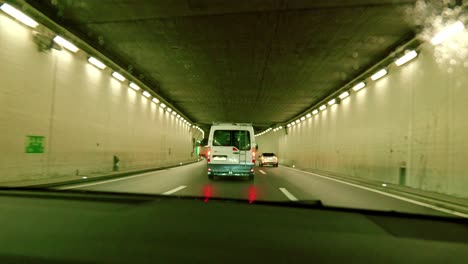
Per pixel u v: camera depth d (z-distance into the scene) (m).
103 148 21.05
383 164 18.00
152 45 16.81
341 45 15.76
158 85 27.02
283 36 14.87
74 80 17.06
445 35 12.25
